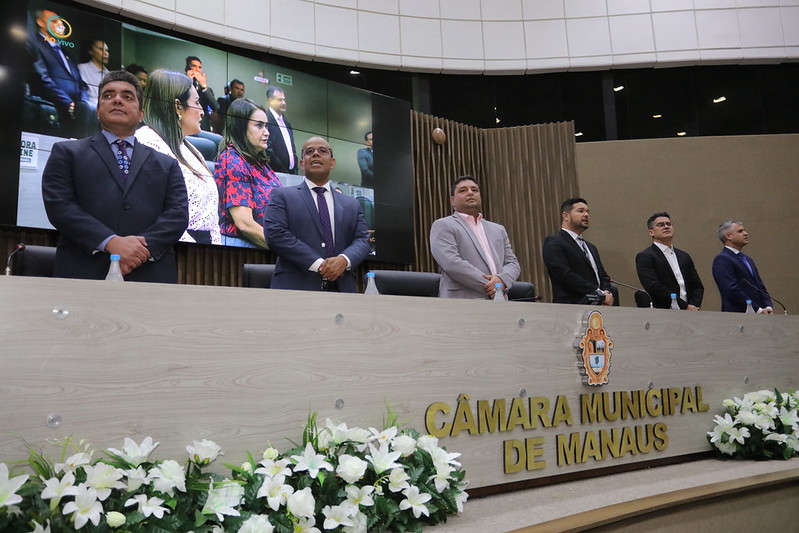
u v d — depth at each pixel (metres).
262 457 1.60
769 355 3.04
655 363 2.59
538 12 7.30
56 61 5.06
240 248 5.66
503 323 2.14
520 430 2.14
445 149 7.09
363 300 1.84
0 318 1.34
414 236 6.72
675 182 6.98
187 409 1.52
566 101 7.33
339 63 6.81
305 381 1.70
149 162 2.27
